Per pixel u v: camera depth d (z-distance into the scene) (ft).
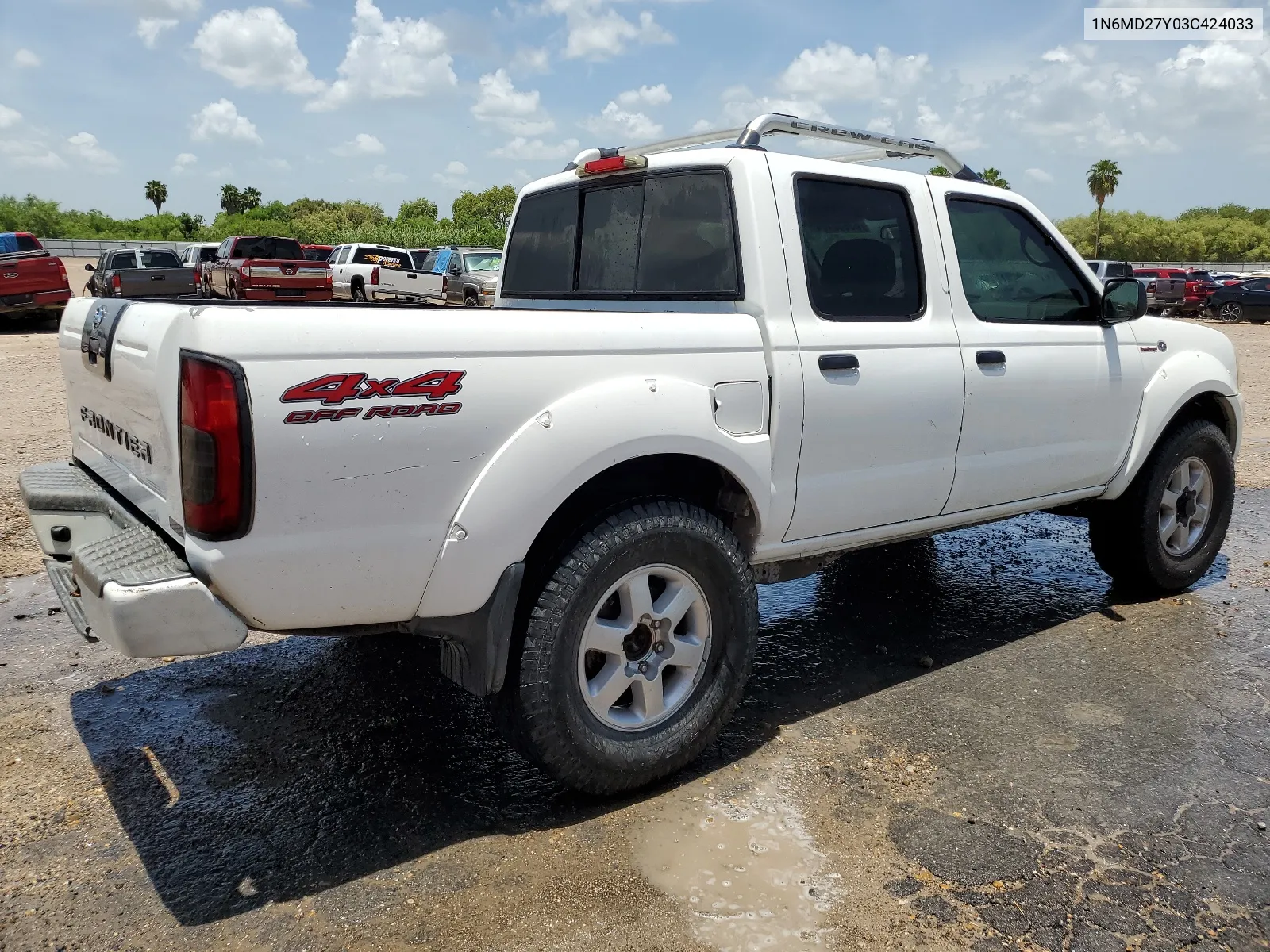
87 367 10.54
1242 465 28.02
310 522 7.95
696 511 10.09
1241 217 427.33
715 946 7.82
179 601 7.67
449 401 8.41
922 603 16.48
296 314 7.79
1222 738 11.43
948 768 10.72
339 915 8.19
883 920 8.14
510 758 10.98
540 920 8.12
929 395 12.11
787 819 9.70
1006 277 13.58
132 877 8.70
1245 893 8.53
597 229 13.17
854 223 11.81
